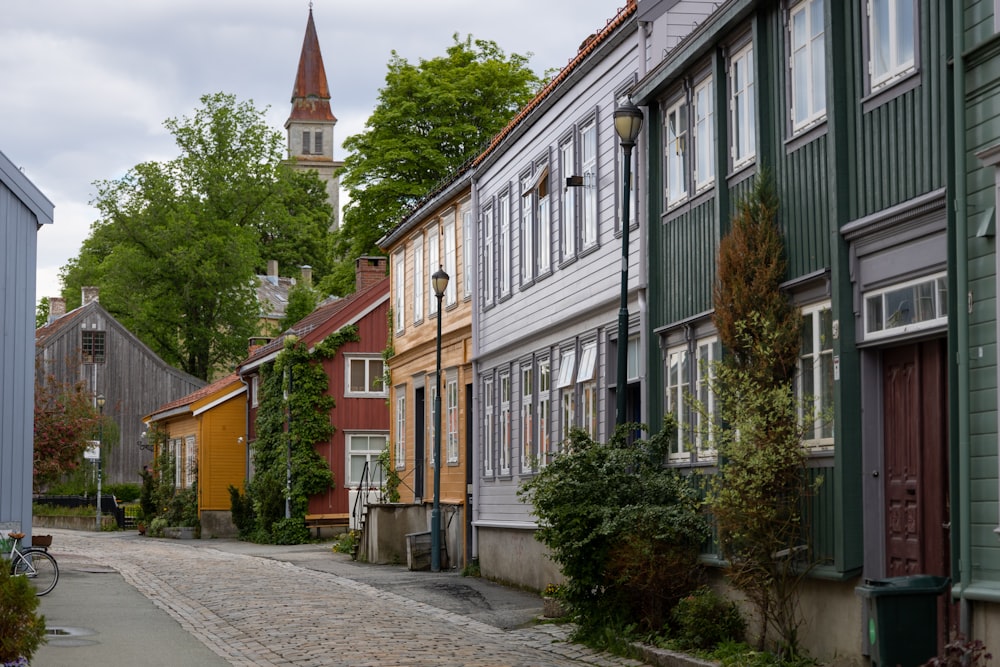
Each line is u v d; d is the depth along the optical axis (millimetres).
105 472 62469
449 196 29078
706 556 14977
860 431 12133
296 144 162375
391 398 34375
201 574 26062
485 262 26859
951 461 10531
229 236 67250
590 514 15359
